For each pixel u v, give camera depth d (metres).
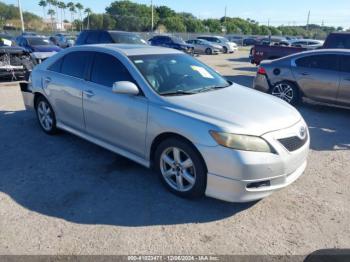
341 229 3.19
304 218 3.36
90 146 5.12
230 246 2.93
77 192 3.77
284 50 12.91
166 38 26.14
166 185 3.79
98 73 4.46
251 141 3.18
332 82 7.31
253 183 3.22
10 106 7.59
